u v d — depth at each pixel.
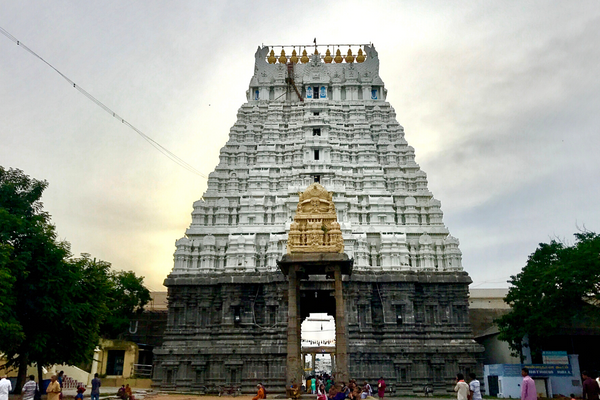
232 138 71.75
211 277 59.09
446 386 54.06
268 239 62.31
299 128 71.50
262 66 79.25
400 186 67.56
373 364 54.31
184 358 55.06
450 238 61.19
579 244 50.50
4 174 45.06
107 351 66.69
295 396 35.75
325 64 79.62
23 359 42.19
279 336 55.56
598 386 24.55
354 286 56.75
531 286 53.38
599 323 52.53
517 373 52.50
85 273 46.25
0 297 34.91
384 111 74.94
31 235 40.66
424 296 58.62
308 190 39.69
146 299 78.25
